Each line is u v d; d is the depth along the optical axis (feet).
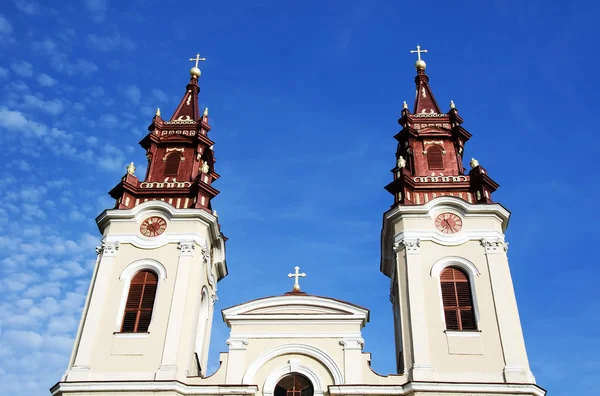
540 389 120.57
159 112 167.94
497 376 122.42
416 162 156.56
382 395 120.57
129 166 154.40
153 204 144.97
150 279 138.21
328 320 129.59
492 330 128.06
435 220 142.61
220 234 152.35
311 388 124.06
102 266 138.82
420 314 130.31
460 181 150.41
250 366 125.90
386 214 145.07
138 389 121.39
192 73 183.32
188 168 156.87
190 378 125.70
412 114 168.35
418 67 182.70
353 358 125.59
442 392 119.34
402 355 131.95
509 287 133.80
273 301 132.77
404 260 138.62
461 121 164.14
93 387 121.90
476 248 138.82
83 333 129.90
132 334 129.80
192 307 134.41
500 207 142.82
